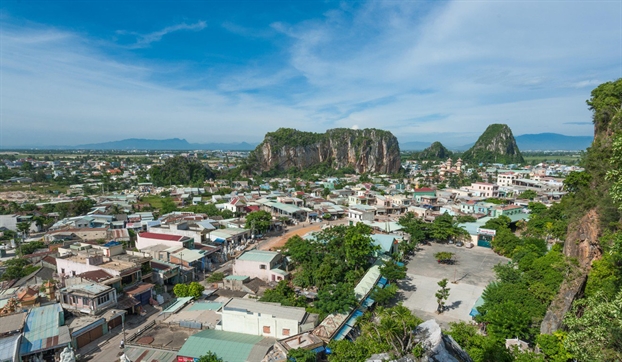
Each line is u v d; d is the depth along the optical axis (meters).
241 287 51.56
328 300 41.91
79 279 45.41
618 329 19.75
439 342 22.39
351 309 41.41
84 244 63.69
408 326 28.67
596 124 58.75
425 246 78.88
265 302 39.91
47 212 109.38
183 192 152.38
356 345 31.53
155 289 50.66
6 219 94.88
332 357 32.00
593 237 43.38
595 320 20.81
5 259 73.19
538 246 62.47
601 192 46.00
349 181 190.62
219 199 132.38
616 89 55.56
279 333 36.12
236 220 94.88
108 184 171.50
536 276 45.47
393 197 122.19
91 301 41.34
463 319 45.06
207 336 35.44
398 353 24.28
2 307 43.22
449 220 81.75
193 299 46.94
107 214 103.38
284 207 111.06
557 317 35.97
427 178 198.62
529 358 28.36
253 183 189.75
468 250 75.81
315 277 52.22
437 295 46.78
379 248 57.84
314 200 128.25
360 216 99.38
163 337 36.69
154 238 68.69
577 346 21.64
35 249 75.44
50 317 38.06
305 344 33.56
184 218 92.50
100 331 39.97
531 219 82.50
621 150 21.56
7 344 32.41
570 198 65.88
